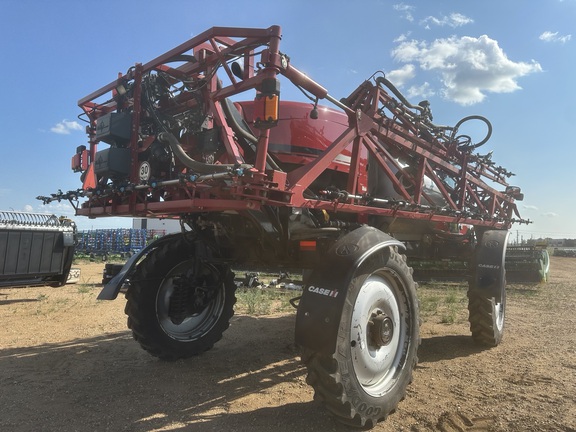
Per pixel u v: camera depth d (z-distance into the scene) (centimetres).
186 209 338
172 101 394
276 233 381
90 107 435
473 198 630
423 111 518
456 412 311
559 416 303
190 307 464
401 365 321
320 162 374
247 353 474
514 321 689
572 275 1738
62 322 637
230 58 345
